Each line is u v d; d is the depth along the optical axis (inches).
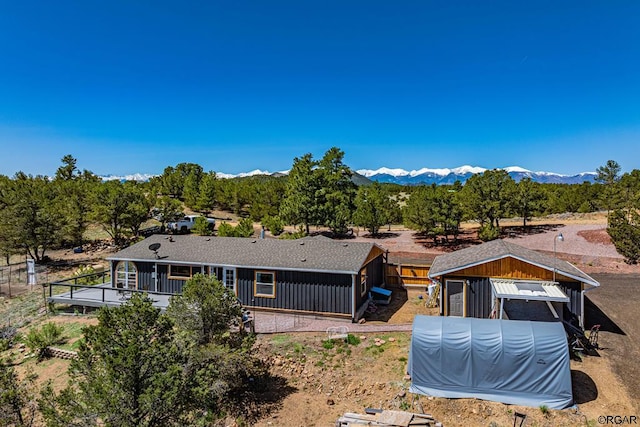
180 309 503.2
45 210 1244.5
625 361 547.2
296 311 754.2
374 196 1755.7
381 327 688.4
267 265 756.0
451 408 458.9
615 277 975.0
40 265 1208.2
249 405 480.1
